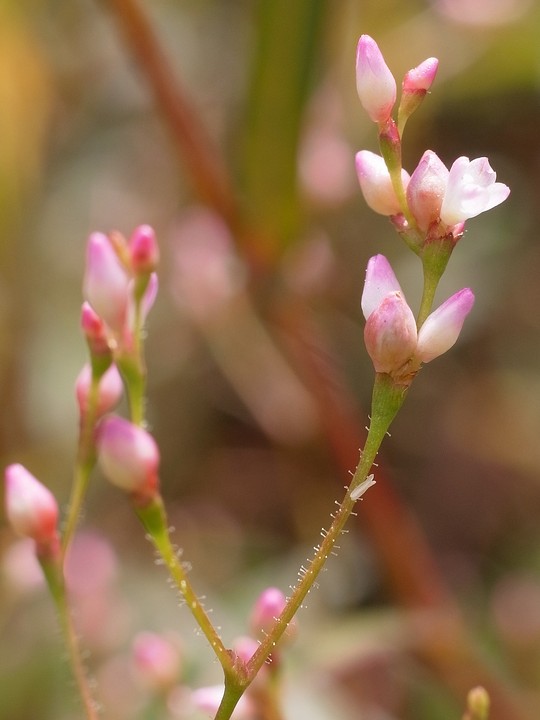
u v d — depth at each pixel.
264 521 0.19
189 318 0.19
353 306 0.19
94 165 0.21
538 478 0.19
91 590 0.15
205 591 0.16
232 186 0.15
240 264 0.15
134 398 0.09
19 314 0.18
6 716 0.15
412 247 0.09
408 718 0.14
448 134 0.20
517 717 0.14
